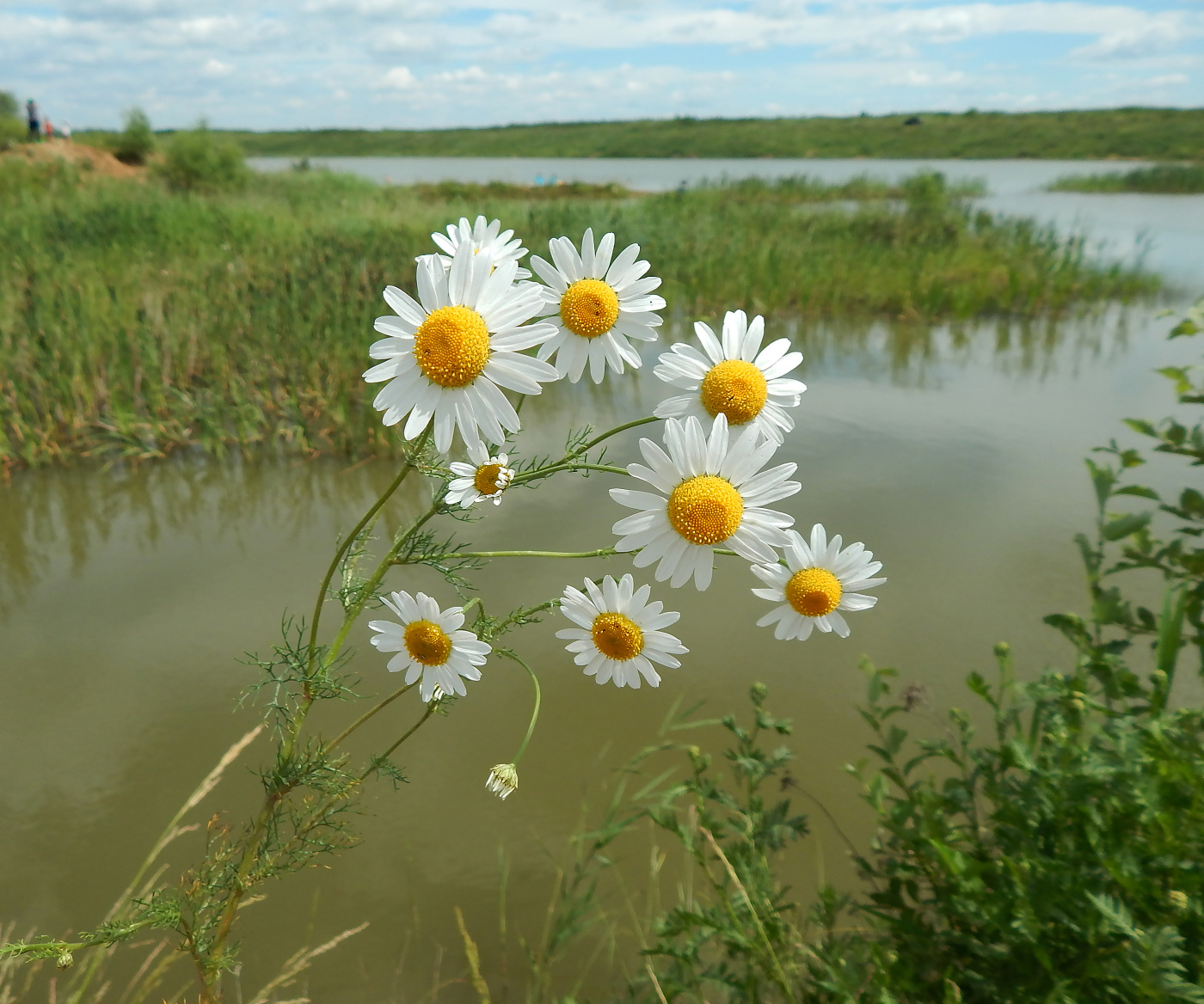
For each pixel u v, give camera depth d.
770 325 9.99
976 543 4.60
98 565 4.54
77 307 7.32
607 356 1.46
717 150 70.69
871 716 2.10
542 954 2.47
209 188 19.91
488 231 1.54
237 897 1.76
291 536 4.87
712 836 1.96
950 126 67.12
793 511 4.95
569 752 3.24
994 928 1.72
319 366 6.62
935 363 8.39
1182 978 1.48
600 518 4.91
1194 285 12.14
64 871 2.68
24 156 19.56
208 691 3.52
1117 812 1.70
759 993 2.04
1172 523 4.75
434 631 1.58
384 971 2.42
